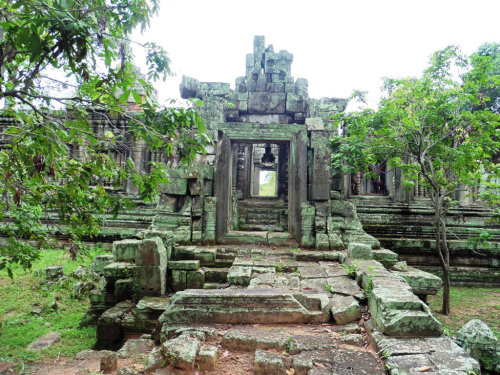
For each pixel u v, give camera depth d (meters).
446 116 7.88
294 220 8.74
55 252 10.64
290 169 9.07
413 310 3.98
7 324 6.41
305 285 5.67
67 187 4.61
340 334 4.14
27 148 4.24
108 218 11.68
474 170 8.47
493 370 4.65
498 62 12.20
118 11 4.71
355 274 5.98
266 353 3.52
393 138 8.27
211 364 3.42
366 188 13.88
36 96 4.13
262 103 13.74
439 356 3.28
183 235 8.41
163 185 8.77
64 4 3.59
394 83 8.47
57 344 5.72
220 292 4.69
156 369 3.42
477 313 7.50
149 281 6.57
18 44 3.58
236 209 11.55
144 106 4.64
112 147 5.05
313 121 9.19
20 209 5.69
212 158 11.20
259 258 7.66
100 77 4.50
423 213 11.85
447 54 7.61
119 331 5.84
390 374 3.07
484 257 10.62
